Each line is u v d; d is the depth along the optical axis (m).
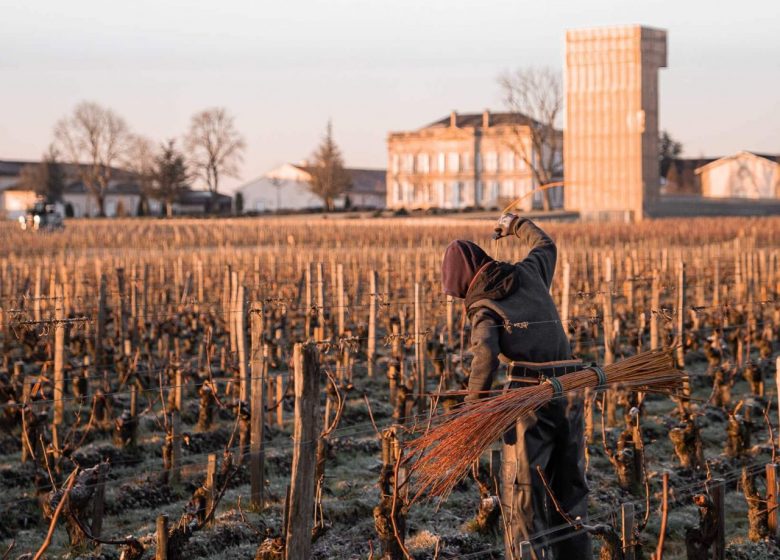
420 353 13.02
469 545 8.30
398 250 39.78
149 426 12.48
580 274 27.62
